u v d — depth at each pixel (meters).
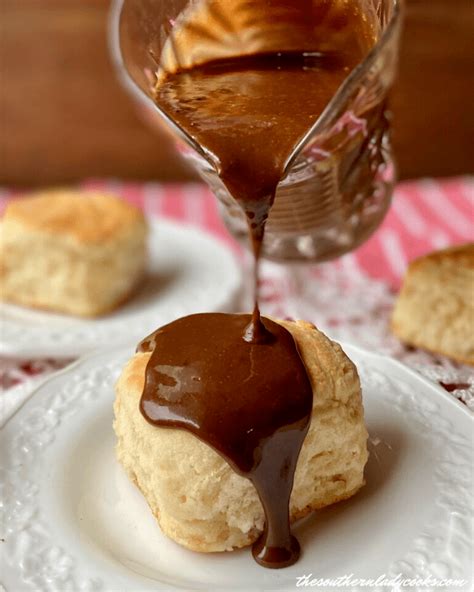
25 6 0.70
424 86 0.71
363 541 0.28
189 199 0.60
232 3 0.32
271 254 0.37
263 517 0.29
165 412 0.28
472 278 0.38
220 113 0.31
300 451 0.28
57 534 0.28
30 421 0.32
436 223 0.52
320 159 0.31
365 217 0.36
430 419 0.31
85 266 0.44
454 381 0.35
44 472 0.30
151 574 0.28
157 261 0.49
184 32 0.33
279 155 0.30
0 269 0.45
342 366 0.29
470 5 0.68
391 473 0.30
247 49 0.33
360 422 0.29
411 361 0.38
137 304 0.45
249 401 0.28
